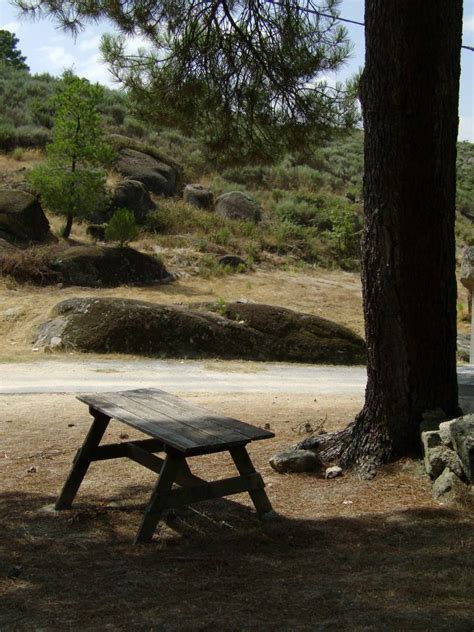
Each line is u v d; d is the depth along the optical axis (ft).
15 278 65.16
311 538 14.71
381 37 17.57
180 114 30.32
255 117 29.89
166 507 14.79
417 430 18.21
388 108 17.60
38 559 13.88
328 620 11.00
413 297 17.98
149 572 13.16
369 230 18.29
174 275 74.64
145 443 17.40
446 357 18.45
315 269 87.66
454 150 18.02
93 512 16.51
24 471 20.11
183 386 41.60
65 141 74.43
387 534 14.73
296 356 56.49
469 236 111.75
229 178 111.65
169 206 92.17
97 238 79.61
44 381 40.65
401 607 11.40
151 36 29.48
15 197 74.79
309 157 31.55
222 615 11.27
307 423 25.20
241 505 17.06
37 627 11.00
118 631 10.80
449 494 16.25
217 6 28.22
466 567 12.98
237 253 85.51
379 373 18.40
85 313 53.57
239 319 57.98
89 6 28.53
